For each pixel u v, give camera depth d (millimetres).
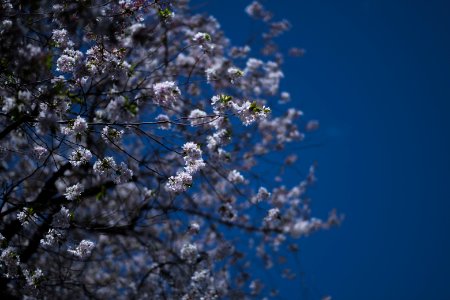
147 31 7305
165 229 10922
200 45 6656
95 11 5266
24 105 4508
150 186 8258
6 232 6535
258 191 7891
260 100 11141
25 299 6453
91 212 8703
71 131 5004
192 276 8859
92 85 6250
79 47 5668
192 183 5500
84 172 7605
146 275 9055
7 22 4746
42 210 6246
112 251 10414
